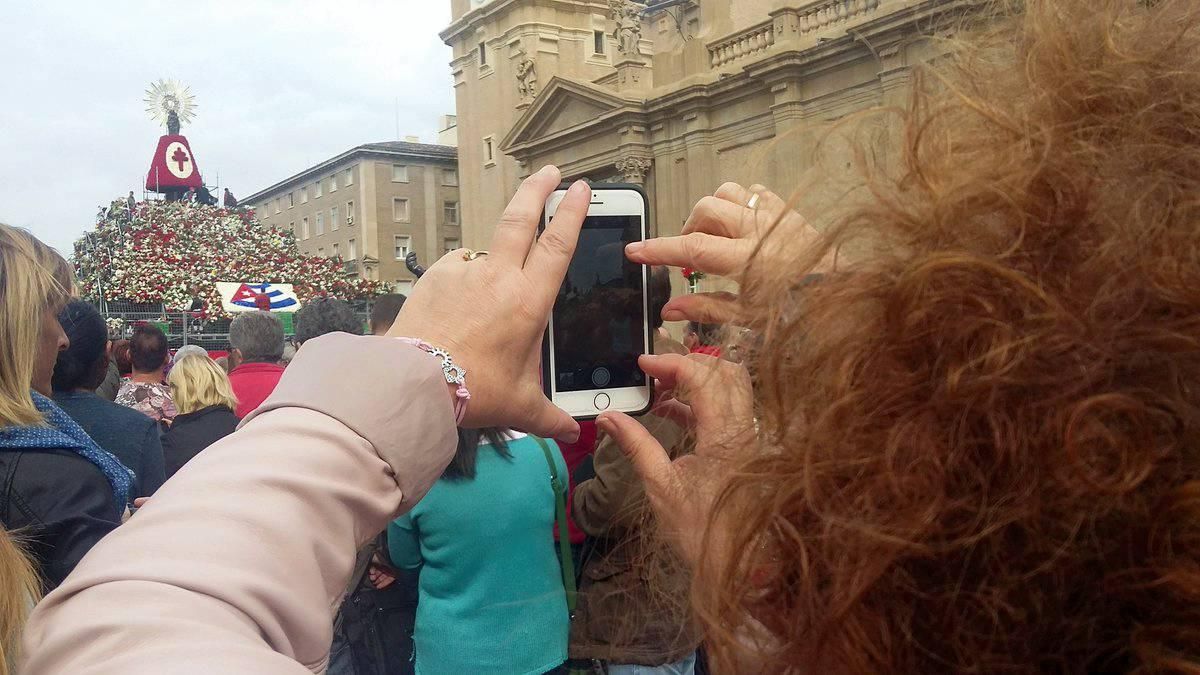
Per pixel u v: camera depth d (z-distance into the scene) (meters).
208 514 0.58
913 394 0.46
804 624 0.50
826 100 15.11
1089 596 0.45
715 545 0.57
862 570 0.46
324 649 0.61
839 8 14.86
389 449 0.66
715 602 0.54
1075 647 0.45
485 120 27.55
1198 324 0.43
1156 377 0.44
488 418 0.78
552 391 1.16
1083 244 0.47
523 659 2.04
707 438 0.67
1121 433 0.43
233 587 0.54
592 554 1.71
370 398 0.67
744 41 17.14
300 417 0.65
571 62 25.62
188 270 21.70
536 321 0.80
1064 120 0.51
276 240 28.47
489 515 2.05
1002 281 0.46
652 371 0.72
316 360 0.70
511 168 26.47
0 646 1.00
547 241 0.82
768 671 0.54
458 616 2.08
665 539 0.71
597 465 1.57
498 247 0.81
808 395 0.51
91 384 2.92
